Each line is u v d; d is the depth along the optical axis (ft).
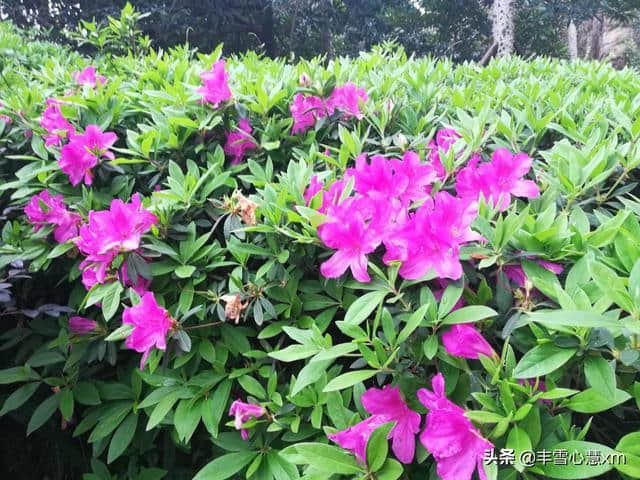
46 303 6.35
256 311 4.31
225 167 6.22
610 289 2.63
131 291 4.38
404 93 7.53
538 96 7.19
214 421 4.46
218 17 29.99
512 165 4.40
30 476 6.58
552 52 43.60
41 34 18.79
